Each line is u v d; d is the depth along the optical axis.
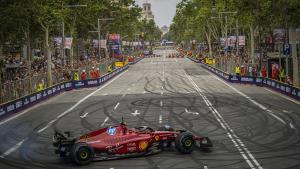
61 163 20.06
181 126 27.97
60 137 20.39
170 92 48.03
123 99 42.88
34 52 90.19
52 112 36.16
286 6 44.66
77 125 29.72
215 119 30.36
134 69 91.38
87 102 41.78
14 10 40.59
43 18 49.50
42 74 50.66
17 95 40.09
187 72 79.69
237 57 70.81
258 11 51.94
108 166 19.22
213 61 83.50
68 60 87.31
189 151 20.89
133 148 20.55
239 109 34.69
